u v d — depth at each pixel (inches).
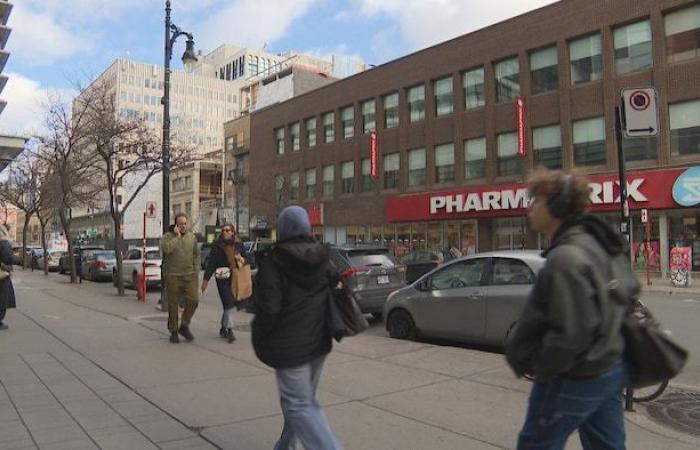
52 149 1227.9
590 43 1025.5
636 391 246.4
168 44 636.7
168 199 630.5
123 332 399.2
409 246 1341.0
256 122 1908.2
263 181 1856.5
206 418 207.5
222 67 5270.7
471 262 363.3
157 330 408.5
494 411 213.8
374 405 222.1
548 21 1074.7
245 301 358.6
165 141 630.5
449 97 1270.9
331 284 149.3
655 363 109.1
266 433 191.9
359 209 1473.9
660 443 182.9
